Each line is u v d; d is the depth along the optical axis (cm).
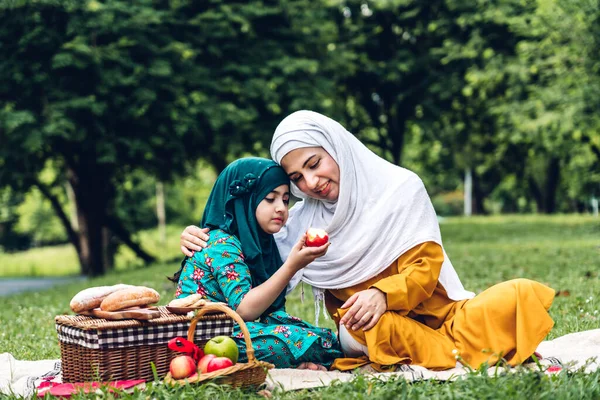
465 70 2433
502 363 444
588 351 500
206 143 1977
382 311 447
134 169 2172
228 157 2086
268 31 2012
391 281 453
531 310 445
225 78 1862
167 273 1459
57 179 2475
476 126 2795
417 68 2473
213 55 1905
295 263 440
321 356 473
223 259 458
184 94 1817
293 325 474
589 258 1263
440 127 2769
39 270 4206
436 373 430
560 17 1862
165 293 1009
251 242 465
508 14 2142
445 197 6344
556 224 2473
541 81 2172
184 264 488
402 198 475
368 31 2523
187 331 425
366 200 479
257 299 443
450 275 489
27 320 831
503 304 449
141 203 3556
